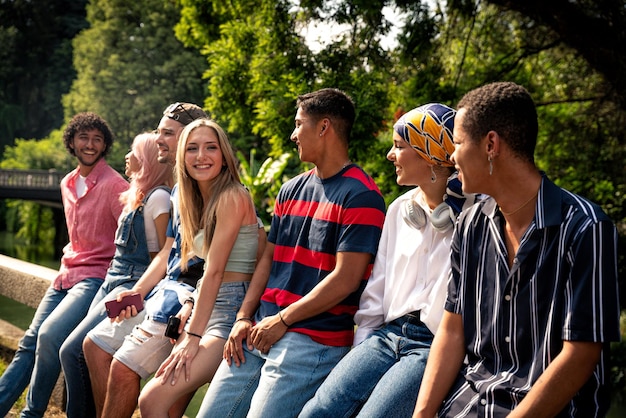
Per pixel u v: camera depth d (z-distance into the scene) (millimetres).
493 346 2027
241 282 2936
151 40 37938
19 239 36750
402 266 2568
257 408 2566
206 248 2887
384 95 10688
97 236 3625
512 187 1958
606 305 1809
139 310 3090
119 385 2881
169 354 2943
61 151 39375
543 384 1836
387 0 10578
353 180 2664
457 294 2162
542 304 1912
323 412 2432
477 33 11844
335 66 10898
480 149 1947
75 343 3229
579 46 10125
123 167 37344
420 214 2549
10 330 5191
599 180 12711
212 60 12641
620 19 9781
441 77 11641
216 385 2682
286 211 2816
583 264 1828
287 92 10828
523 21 11531
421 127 2482
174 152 3355
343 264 2574
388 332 2559
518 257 1938
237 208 2850
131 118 37531
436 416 2211
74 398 3277
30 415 3445
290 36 11367
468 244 2113
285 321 2609
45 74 53781
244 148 28703
